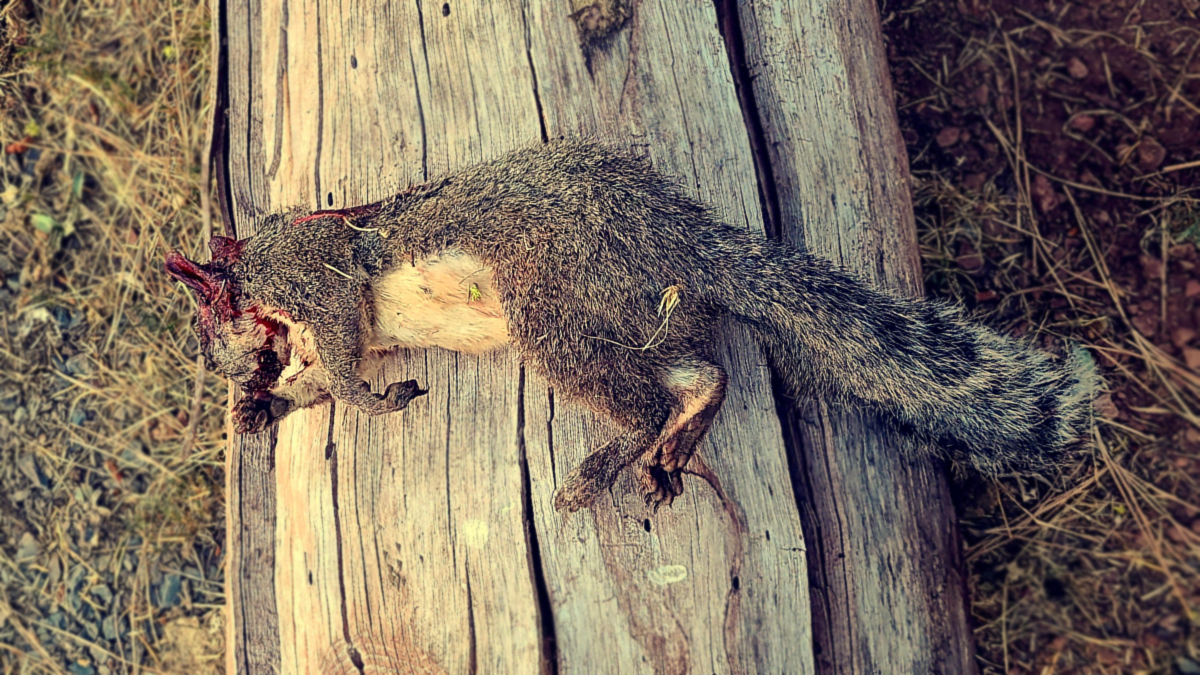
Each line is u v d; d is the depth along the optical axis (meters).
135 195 1.31
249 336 1.10
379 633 1.08
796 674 1.05
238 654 1.14
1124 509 1.16
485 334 1.08
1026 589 1.17
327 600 1.09
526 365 1.06
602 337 1.05
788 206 1.11
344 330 1.08
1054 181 1.21
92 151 1.31
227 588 1.16
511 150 1.10
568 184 1.06
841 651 1.07
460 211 1.07
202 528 1.27
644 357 1.05
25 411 1.30
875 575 1.08
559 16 1.11
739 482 1.07
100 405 1.29
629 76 1.10
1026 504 1.17
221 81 1.19
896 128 1.14
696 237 1.06
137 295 1.30
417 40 1.12
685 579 1.05
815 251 1.11
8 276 1.31
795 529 1.07
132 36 1.32
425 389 1.09
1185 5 1.21
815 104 1.12
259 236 1.10
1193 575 1.15
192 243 1.29
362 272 1.08
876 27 1.15
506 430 1.08
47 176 1.32
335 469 1.10
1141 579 1.15
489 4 1.11
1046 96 1.22
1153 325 1.18
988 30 1.24
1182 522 1.15
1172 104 1.20
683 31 1.11
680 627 1.05
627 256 1.05
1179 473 1.16
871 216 1.12
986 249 1.21
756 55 1.12
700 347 1.05
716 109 1.10
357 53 1.13
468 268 1.07
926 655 1.09
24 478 1.29
